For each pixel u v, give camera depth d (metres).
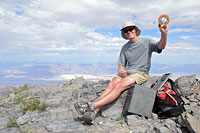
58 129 1.78
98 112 2.28
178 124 1.83
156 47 2.30
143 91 2.06
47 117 2.06
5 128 1.83
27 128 1.85
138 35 2.48
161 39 2.13
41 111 2.15
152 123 1.94
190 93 2.45
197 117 1.86
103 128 1.89
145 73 2.37
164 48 2.20
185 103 2.24
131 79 2.23
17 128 1.84
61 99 2.70
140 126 1.88
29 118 2.01
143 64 2.35
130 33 2.34
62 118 2.09
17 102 2.75
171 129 1.76
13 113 2.21
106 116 2.20
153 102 2.06
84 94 2.99
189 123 1.67
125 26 2.31
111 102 2.28
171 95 2.06
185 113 1.97
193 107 2.11
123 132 1.77
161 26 2.04
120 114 2.22
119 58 2.64
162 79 2.28
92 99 2.75
